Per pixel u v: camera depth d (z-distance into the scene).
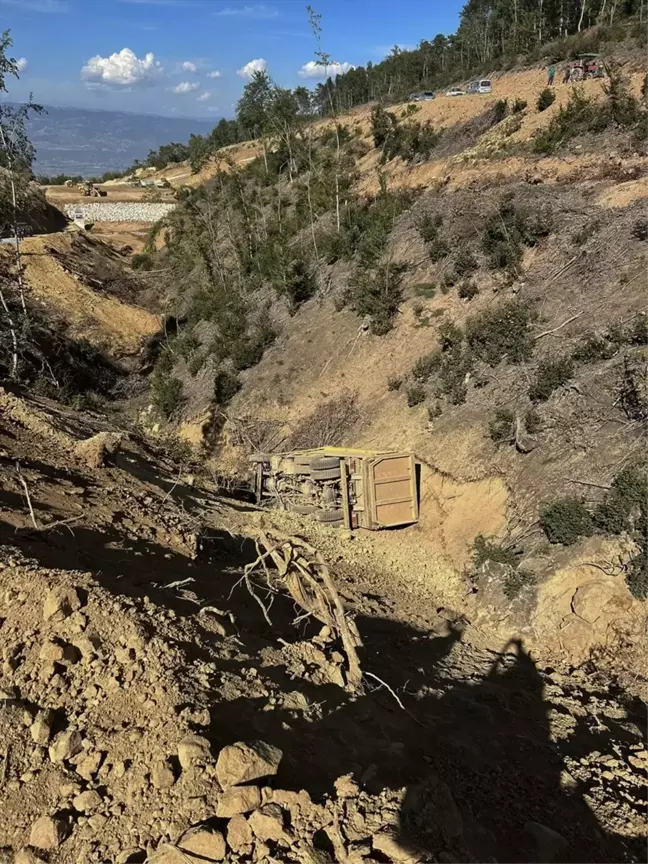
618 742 7.42
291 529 15.05
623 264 16.59
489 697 8.12
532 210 21.28
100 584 5.82
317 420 21.23
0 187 28.33
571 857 5.10
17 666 4.73
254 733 4.64
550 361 15.38
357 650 7.41
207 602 7.25
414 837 3.93
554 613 10.72
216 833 3.54
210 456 23.34
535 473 13.39
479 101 38.25
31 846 3.56
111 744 4.19
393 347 21.36
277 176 47.03
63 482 10.26
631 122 24.44
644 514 10.45
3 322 25.36
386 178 36.00
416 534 15.13
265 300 29.62
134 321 35.91
